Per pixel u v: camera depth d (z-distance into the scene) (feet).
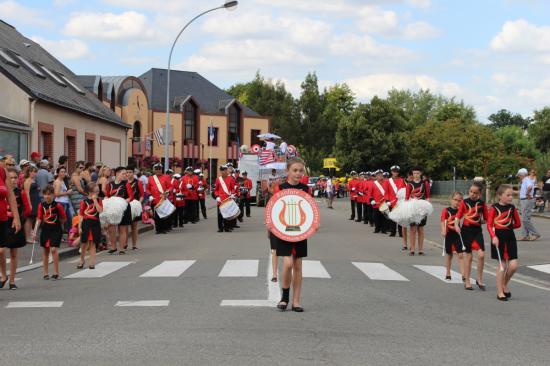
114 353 22.15
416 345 23.85
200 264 47.14
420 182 56.85
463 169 230.68
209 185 231.71
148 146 202.90
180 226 87.51
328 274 42.57
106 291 35.37
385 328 26.71
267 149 147.84
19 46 117.19
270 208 29.84
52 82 111.04
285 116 307.99
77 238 52.90
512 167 169.27
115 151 138.10
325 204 166.71
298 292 30.12
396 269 46.52
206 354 22.06
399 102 356.38
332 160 249.75
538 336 25.94
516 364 21.59
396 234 77.66
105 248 58.49
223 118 248.73
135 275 41.73
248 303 31.58
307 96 315.58
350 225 93.09
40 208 40.60
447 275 42.19
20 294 34.86
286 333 25.38
